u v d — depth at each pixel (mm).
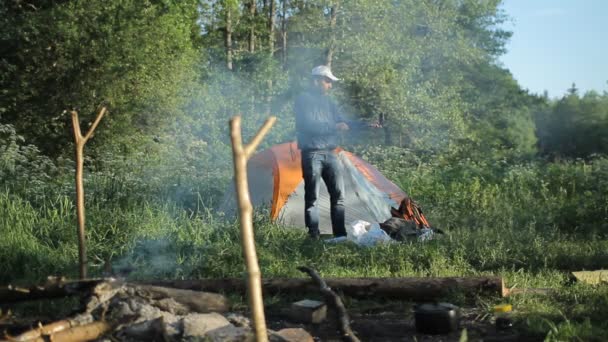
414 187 14516
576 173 14922
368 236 9086
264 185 10711
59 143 19734
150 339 4398
